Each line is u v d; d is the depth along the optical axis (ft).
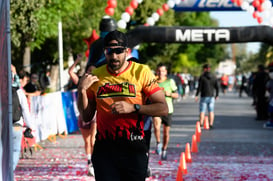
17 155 25.95
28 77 59.26
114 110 17.38
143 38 57.72
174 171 34.99
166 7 60.39
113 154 18.13
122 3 111.86
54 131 54.95
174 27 58.29
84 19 103.55
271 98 67.15
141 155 18.25
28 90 53.57
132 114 18.03
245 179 31.78
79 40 109.09
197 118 83.66
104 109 18.13
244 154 43.45
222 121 77.46
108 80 18.12
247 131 62.85
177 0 60.39
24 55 96.99
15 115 25.72
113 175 18.12
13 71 26.66
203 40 58.29
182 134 59.98
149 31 57.62
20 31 67.82
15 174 33.91
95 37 57.16
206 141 52.85
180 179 29.99
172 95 39.32
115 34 17.83
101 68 18.38
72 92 63.57
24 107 26.89
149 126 32.04
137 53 58.65
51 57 124.67
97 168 18.25
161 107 17.84
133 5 57.06
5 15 17.57
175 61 234.38
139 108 17.52
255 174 33.58
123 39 17.88
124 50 17.74
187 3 70.54
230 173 34.04
